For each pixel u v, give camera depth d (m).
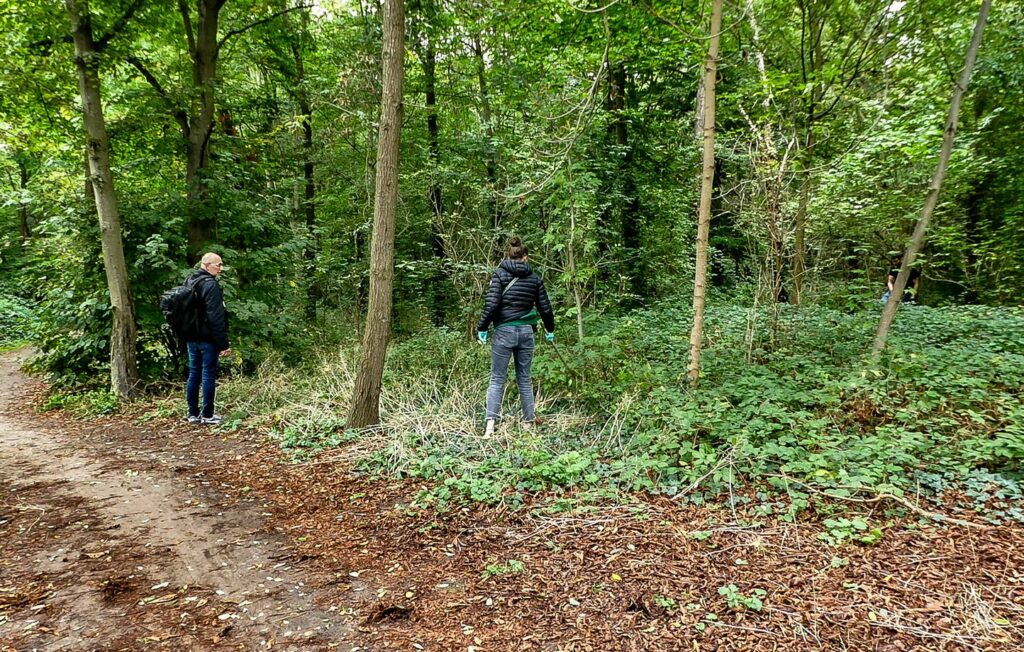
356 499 3.81
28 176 16.19
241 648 2.24
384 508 3.64
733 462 3.65
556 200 7.11
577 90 7.79
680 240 12.30
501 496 3.62
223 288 8.18
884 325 5.60
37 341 8.55
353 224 11.55
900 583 2.49
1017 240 10.28
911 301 9.24
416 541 3.16
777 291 6.53
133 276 7.82
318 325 10.66
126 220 7.93
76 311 7.89
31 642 2.26
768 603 2.40
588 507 3.40
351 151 11.45
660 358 6.45
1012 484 3.20
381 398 5.90
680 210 11.99
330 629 2.36
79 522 3.54
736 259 13.67
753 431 3.97
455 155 10.22
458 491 3.80
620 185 10.39
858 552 2.75
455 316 11.10
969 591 2.40
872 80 8.32
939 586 2.45
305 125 11.80
